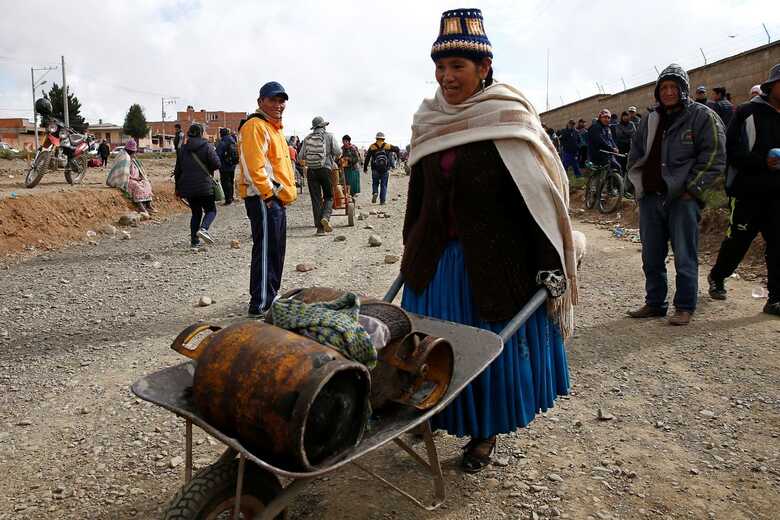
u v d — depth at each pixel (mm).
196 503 2166
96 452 3596
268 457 2135
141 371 4824
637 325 5781
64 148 14938
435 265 3133
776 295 5922
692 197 5555
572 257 2953
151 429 3883
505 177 2891
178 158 9898
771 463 3418
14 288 7461
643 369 4758
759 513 2986
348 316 2410
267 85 5871
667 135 5570
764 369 4688
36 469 3430
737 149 5852
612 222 12172
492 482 3250
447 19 2916
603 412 3998
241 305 6691
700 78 20016
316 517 2969
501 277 2953
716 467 3389
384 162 17016
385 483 2760
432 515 2979
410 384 2590
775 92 5668
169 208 15969
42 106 14461
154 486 3273
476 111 2861
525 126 2836
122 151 14398
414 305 3209
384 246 10141
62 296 7102
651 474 3324
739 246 6164
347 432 2229
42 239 10445
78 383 4586
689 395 4289
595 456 3516
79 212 12227
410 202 3309
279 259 6109
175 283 7750
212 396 2156
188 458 2395
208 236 10031
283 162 5965
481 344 2727
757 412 4020
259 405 2043
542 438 3729
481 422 3064
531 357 3098
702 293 6746
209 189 9930
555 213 2875
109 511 3061
